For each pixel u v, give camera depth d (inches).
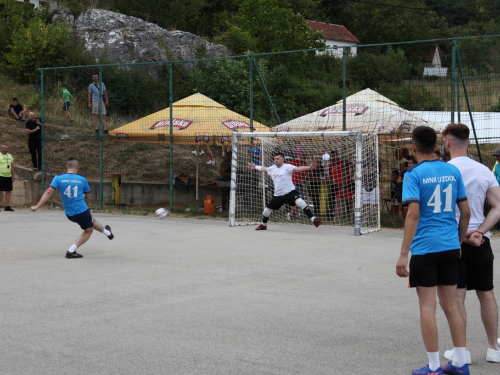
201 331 239.1
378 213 567.8
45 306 278.4
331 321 254.8
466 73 606.2
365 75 729.6
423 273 190.5
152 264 384.2
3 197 749.3
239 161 669.9
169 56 1317.7
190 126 682.2
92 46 1245.1
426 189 193.5
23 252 429.4
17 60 1140.5
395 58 751.1
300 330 241.4
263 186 636.7
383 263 387.2
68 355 210.4
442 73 627.5
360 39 2517.2
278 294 302.8
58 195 781.9
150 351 214.7
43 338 229.9
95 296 297.7
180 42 1371.8
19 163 836.6
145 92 905.5
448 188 194.4
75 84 1020.5
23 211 711.1
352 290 311.9
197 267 374.0
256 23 1680.6
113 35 1290.6
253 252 430.3
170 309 272.8
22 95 1066.7
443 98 614.2
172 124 684.7
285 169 546.0
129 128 709.3
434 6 2741.1
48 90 1051.9
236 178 641.0
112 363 202.1
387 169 712.4
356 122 626.2
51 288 315.6
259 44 1644.9
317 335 235.1
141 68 943.7
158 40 1333.7
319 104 751.1
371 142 569.0
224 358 207.5
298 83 775.1
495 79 564.7
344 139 609.9
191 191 746.2
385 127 610.5
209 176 847.1
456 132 220.4
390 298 295.4
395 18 2454.5
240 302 286.2
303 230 556.4
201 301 287.7
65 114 985.5
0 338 230.1
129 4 1674.5
